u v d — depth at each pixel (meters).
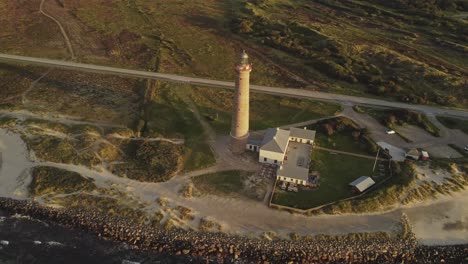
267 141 75.06
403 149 82.69
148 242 60.72
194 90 99.25
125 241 61.00
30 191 68.06
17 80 98.62
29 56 111.38
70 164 73.44
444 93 106.19
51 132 80.69
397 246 61.72
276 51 125.75
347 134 86.06
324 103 97.31
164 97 94.88
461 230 65.06
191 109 91.19
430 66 121.88
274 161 74.62
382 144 83.19
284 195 68.75
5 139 78.56
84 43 123.25
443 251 61.62
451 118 94.44
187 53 120.81
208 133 83.44
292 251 59.97
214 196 68.38
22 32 128.12
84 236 61.66
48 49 117.06
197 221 63.78
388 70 118.06
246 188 69.94
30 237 61.22
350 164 77.25
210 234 61.84
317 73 112.56
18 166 72.69
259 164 75.31
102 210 65.06
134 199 67.12
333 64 114.88
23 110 87.06
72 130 81.62
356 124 89.75
